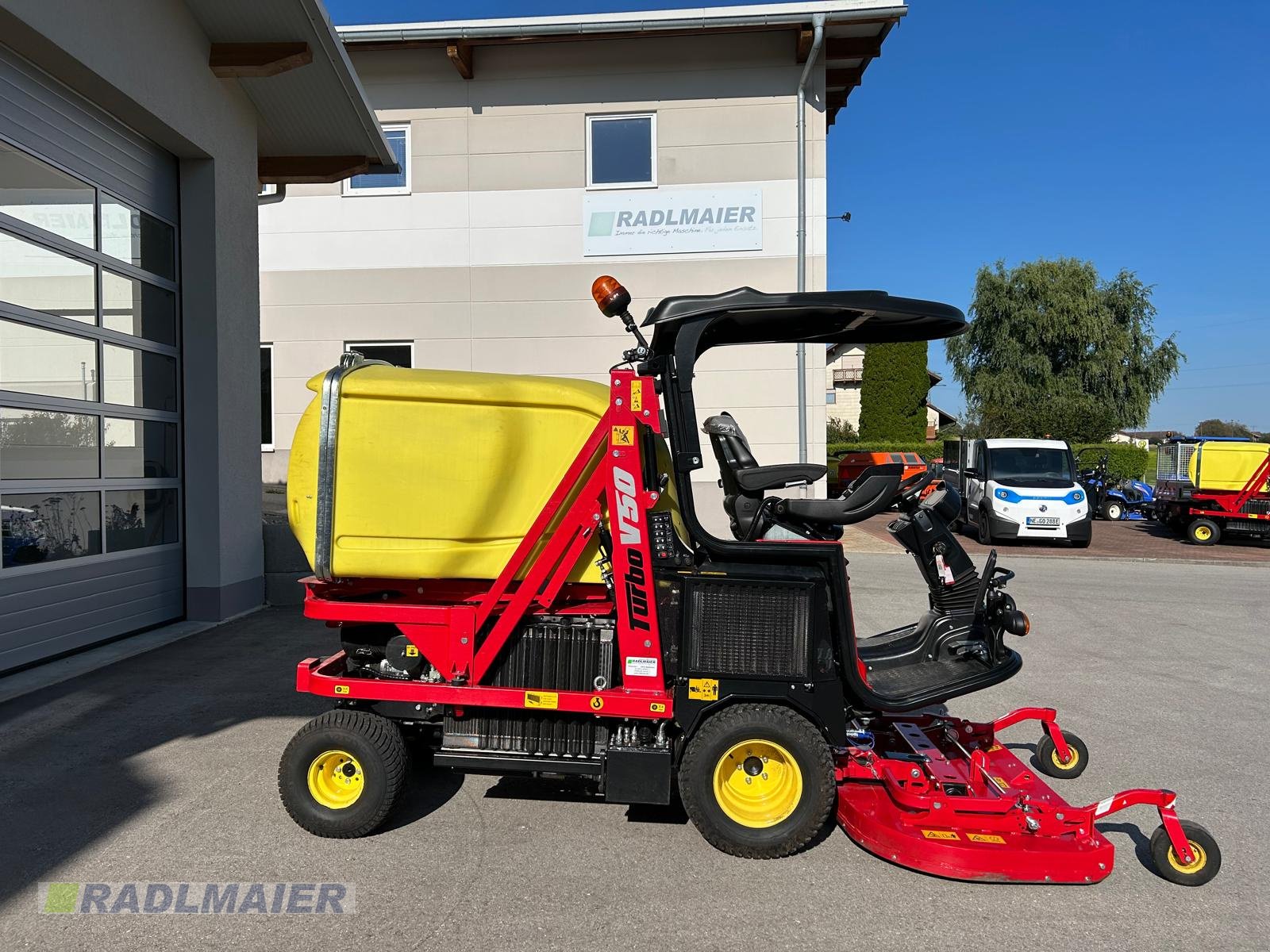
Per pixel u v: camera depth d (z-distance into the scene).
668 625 3.42
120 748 4.43
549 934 2.83
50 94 5.88
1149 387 31.31
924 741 3.92
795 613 3.36
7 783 3.98
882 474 3.70
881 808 3.48
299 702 5.20
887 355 32.66
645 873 3.26
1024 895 3.15
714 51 12.54
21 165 5.62
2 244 5.48
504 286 12.89
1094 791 4.12
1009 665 3.70
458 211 12.88
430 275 12.94
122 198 6.68
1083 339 30.58
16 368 5.61
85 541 6.25
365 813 3.44
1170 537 16.78
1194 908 3.08
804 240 12.44
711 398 12.46
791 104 12.55
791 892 3.13
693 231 12.72
